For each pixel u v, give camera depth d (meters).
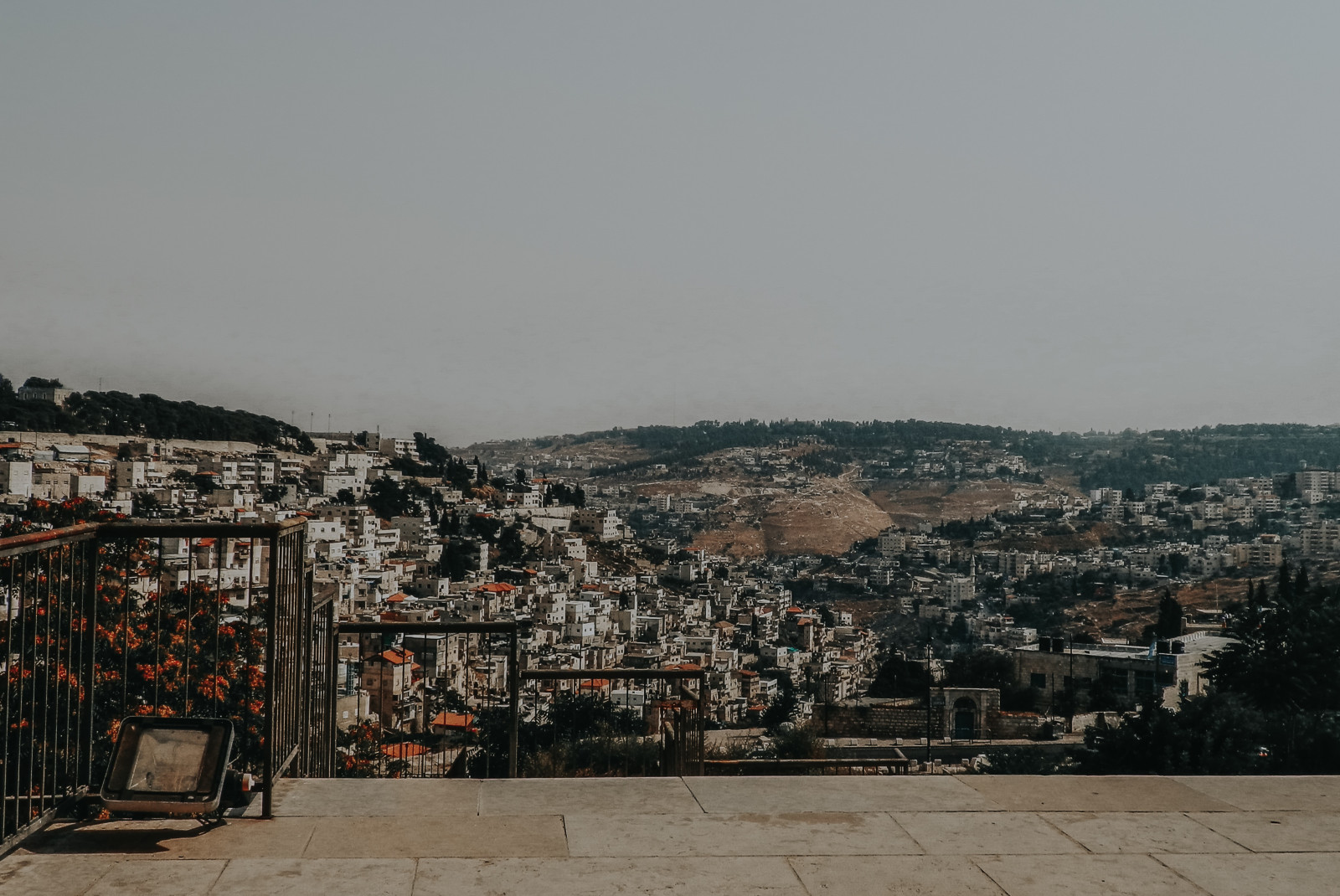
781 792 5.96
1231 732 15.78
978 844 5.16
